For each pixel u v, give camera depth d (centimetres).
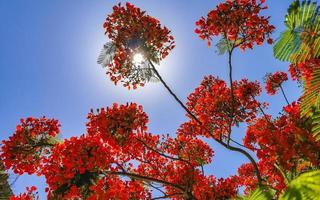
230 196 1019
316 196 195
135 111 827
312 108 356
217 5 770
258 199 286
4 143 768
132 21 777
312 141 707
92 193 716
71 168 707
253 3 759
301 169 755
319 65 364
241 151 833
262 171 994
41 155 782
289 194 208
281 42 352
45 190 706
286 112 810
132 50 774
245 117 949
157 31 773
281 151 757
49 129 798
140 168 1042
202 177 1056
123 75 793
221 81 984
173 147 1053
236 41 771
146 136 1006
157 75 795
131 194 871
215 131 967
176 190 1040
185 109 863
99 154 744
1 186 711
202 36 785
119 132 809
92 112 823
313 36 330
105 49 764
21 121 790
